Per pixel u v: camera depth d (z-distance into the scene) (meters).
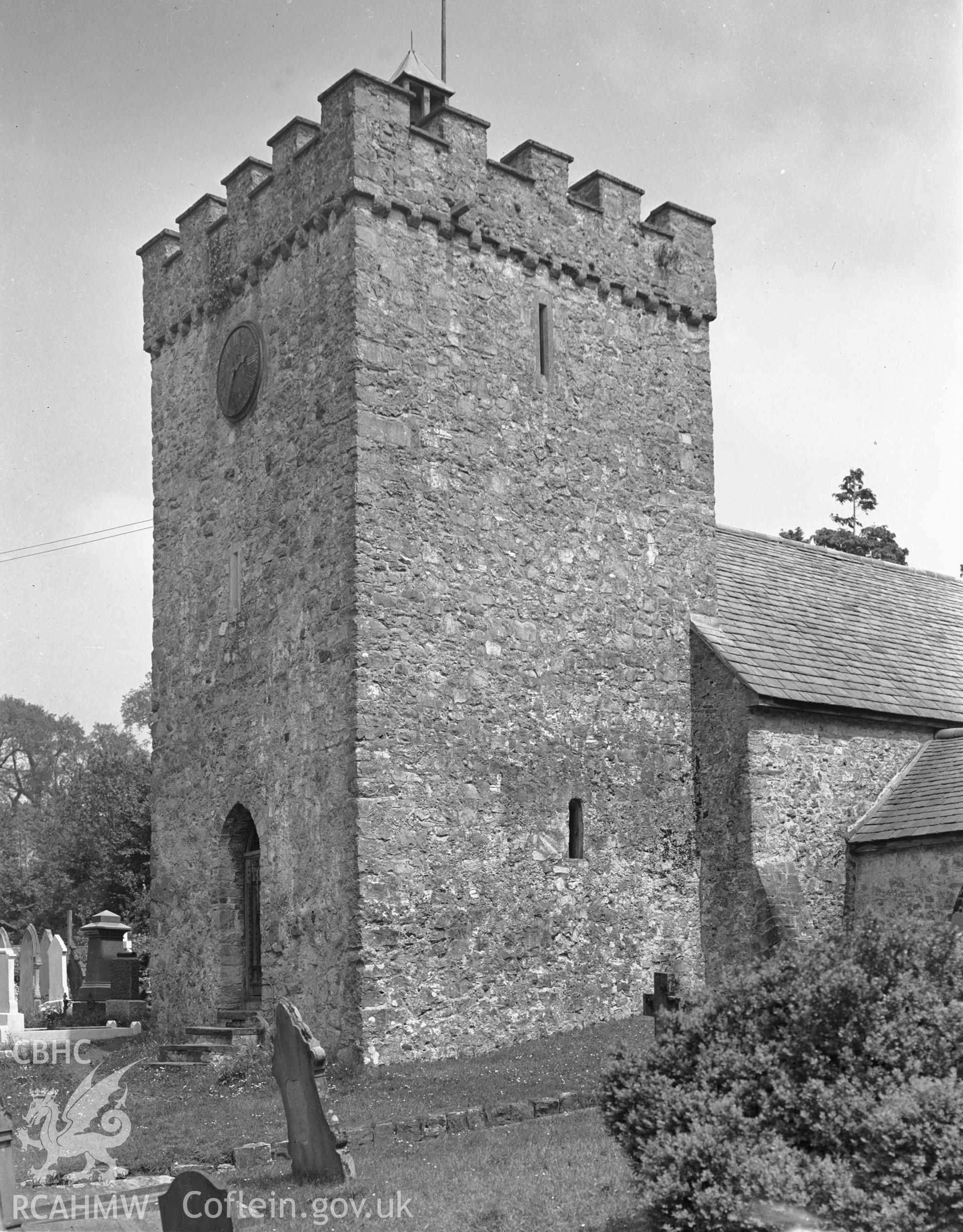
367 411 16.58
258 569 18.27
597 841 18.02
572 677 18.16
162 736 20.09
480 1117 12.38
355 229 16.81
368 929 15.60
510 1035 16.61
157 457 20.92
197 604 19.58
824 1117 7.56
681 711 19.38
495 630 17.41
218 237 19.62
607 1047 15.68
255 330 18.75
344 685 16.22
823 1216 7.16
